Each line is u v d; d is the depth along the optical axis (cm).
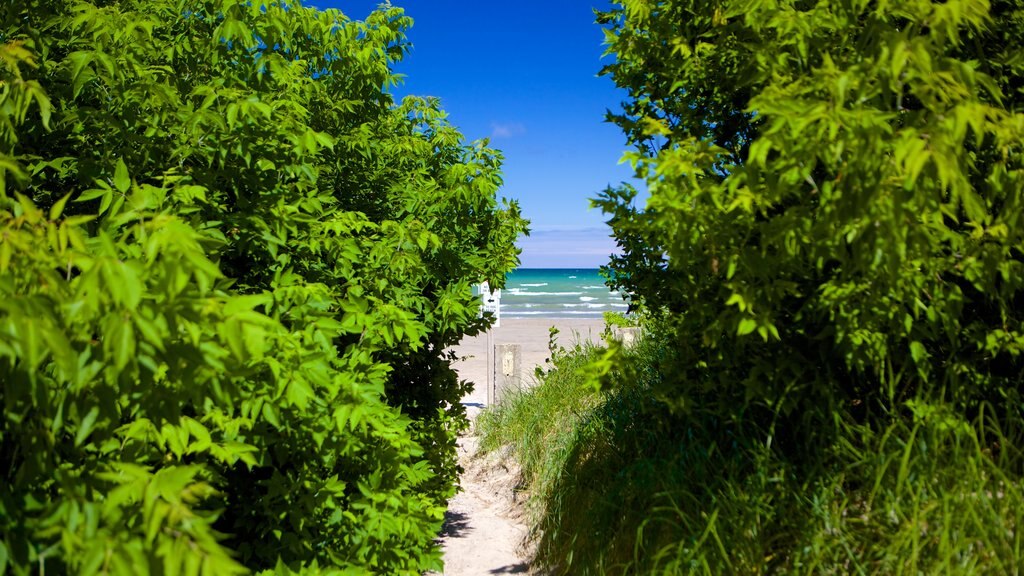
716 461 331
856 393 308
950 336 254
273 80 372
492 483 659
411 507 345
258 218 314
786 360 286
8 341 121
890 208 188
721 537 292
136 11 336
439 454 522
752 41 300
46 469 148
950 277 290
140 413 196
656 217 254
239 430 265
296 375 234
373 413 294
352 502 320
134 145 308
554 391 683
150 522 136
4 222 148
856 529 268
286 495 282
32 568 144
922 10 184
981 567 232
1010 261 234
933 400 277
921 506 255
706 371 330
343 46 460
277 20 362
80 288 128
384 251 388
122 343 126
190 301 138
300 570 276
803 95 217
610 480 414
